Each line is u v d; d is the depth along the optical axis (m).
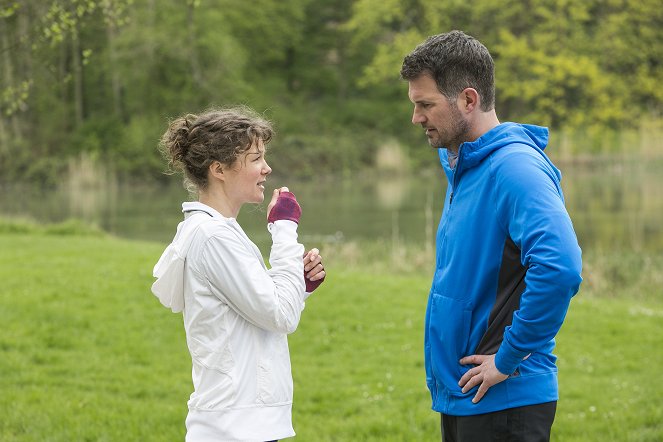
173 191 50.09
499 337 4.07
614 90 55.75
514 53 54.62
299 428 7.83
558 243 3.77
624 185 40.84
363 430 7.73
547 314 3.77
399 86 64.88
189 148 3.96
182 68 54.78
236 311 3.85
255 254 3.95
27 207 40.41
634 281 17.34
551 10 56.50
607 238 25.42
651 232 26.41
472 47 4.11
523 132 4.21
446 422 4.35
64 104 56.81
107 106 60.50
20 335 11.08
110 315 12.32
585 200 35.56
